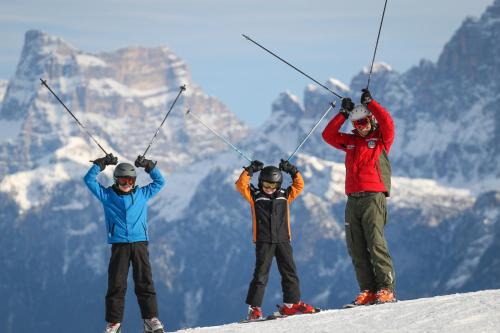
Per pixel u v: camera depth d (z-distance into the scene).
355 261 41.06
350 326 30.48
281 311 39.44
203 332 34.09
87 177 36.47
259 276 39.50
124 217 36.41
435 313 30.88
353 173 40.75
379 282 39.94
